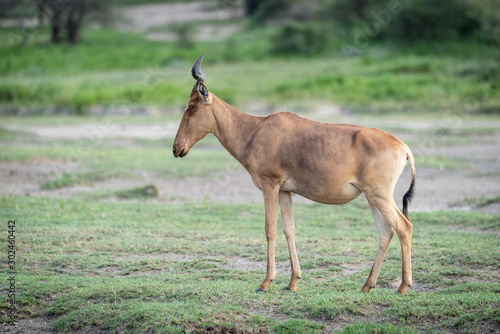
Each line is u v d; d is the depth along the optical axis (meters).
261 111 94.00
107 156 60.38
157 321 20.23
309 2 165.62
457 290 23.02
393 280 24.89
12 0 149.62
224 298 22.12
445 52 130.38
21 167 53.97
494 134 71.56
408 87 101.25
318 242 31.31
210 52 144.62
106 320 21.02
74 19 170.38
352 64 127.31
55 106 100.62
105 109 98.12
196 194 46.19
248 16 192.38
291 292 23.05
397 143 22.31
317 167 22.08
